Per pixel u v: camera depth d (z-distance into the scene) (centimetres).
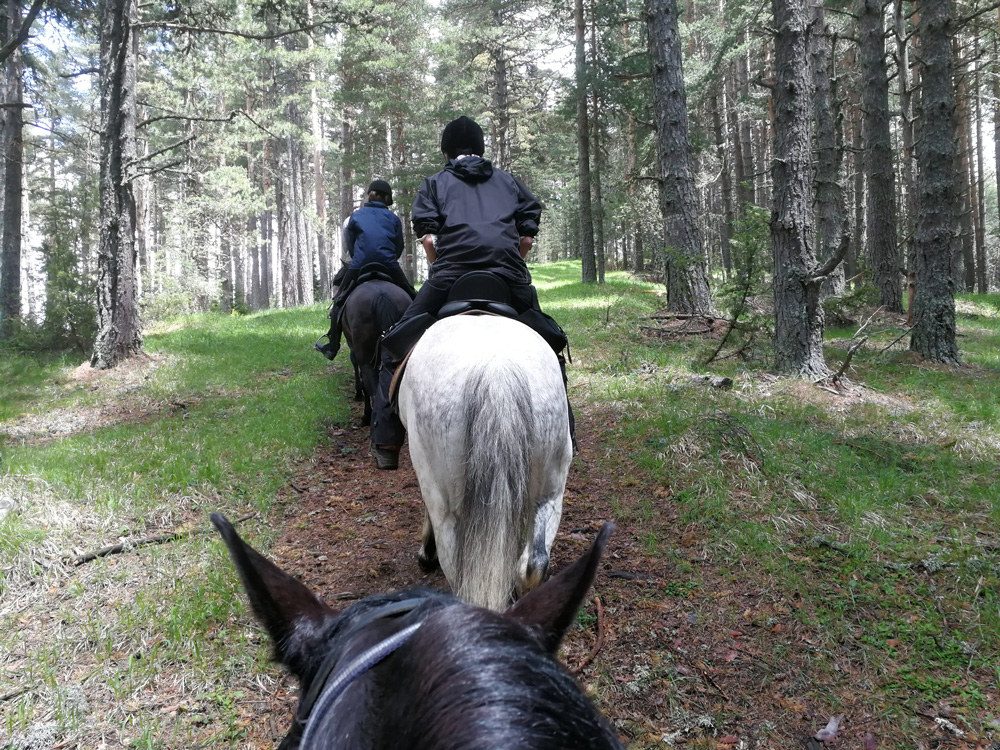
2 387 1001
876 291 1054
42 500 541
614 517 509
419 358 321
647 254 3225
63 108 3169
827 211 1498
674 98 1294
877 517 480
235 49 2409
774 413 680
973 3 1778
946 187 970
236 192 2931
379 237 646
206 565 463
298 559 485
